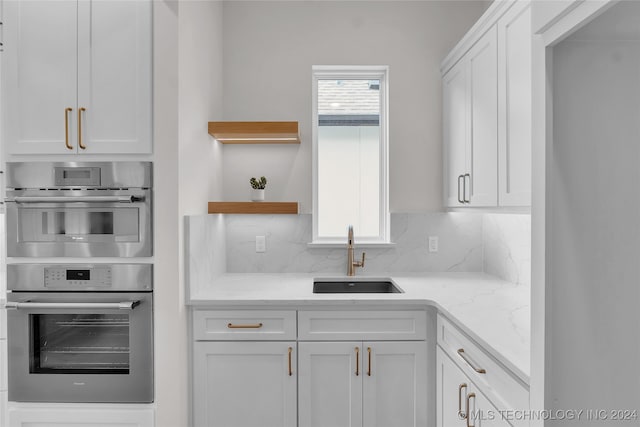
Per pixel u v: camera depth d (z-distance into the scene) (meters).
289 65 2.73
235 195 2.72
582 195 0.99
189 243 1.98
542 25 0.97
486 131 2.00
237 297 2.06
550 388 1.00
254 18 2.72
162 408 1.90
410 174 2.75
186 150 1.99
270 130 2.30
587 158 0.99
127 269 1.88
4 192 1.92
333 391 2.07
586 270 1.00
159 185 1.88
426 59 2.74
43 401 1.91
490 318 1.68
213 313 2.04
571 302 1.00
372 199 2.90
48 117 1.89
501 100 1.83
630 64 0.99
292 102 2.72
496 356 1.32
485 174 2.01
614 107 0.99
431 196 2.75
